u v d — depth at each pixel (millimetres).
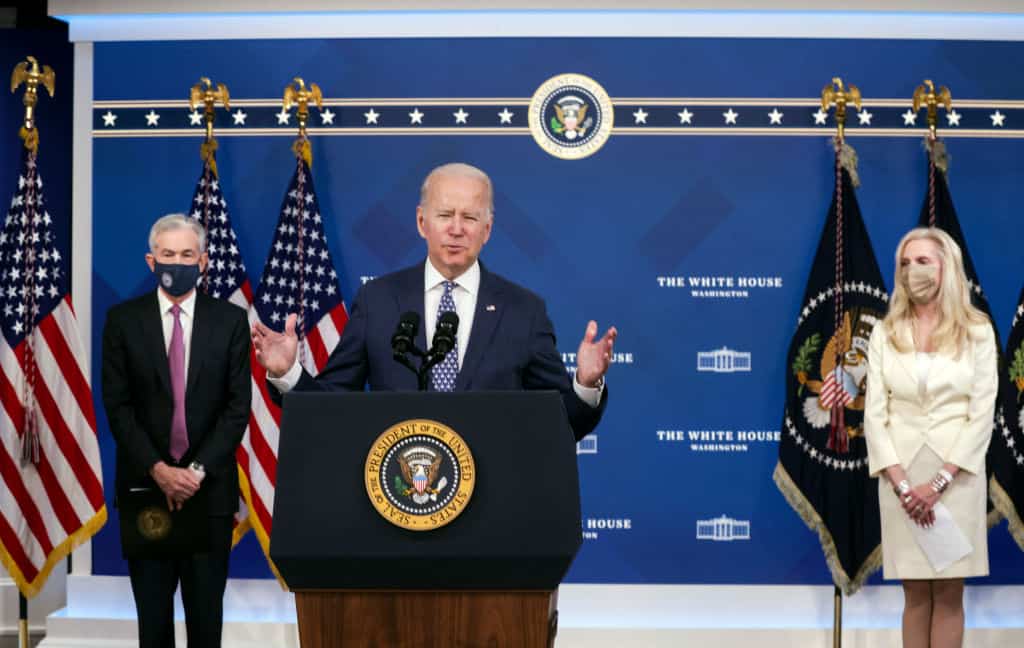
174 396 5094
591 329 3232
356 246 6477
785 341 6414
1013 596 6371
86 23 6527
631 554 6398
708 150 6445
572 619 6379
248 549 6434
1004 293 6430
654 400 6430
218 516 5055
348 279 6477
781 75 6453
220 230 6316
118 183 6504
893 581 6336
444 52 6473
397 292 3764
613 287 6445
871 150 6430
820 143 6438
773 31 6445
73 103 6680
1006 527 6367
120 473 5086
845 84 6445
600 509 6402
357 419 2443
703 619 6355
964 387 5035
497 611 2406
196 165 6496
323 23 6488
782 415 6395
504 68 6465
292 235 6281
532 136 6461
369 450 2402
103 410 6434
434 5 6402
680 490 6402
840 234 6195
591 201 6445
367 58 6477
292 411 2457
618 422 6422
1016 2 6391
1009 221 6445
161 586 5062
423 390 2721
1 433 5984
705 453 6410
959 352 5059
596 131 6445
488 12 6461
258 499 6164
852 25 6453
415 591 2395
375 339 3693
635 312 6434
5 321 6000
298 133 6453
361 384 3734
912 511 5000
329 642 2416
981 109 6465
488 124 6465
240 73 6496
